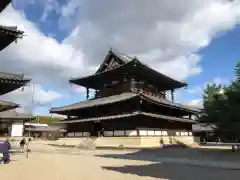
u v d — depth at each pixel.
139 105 41.25
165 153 31.62
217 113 31.12
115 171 16.16
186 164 20.28
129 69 49.25
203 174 15.10
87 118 49.66
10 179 12.85
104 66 55.44
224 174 15.11
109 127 45.03
